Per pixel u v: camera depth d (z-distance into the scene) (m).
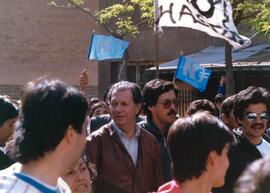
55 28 29.70
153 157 5.52
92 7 29.33
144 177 5.43
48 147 2.78
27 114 2.79
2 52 29.08
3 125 4.88
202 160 3.31
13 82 29.23
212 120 3.37
